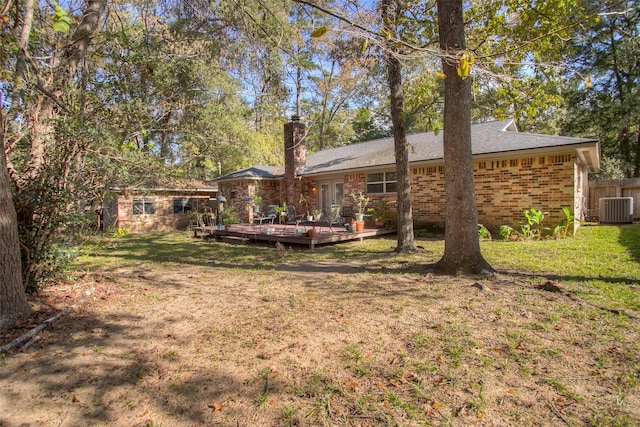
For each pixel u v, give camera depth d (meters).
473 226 5.94
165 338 3.74
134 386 2.82
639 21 18.50
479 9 7.58
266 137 26.25
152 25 8.75
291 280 6.20
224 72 12.76
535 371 2.83
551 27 6.27
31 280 5.11
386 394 2.60
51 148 5.38
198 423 2.34
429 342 3.41
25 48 4.76
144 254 9.94
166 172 8.60
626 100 19.12
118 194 7.39
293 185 17.56
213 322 4.18
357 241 11.58
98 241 6.78
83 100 6.24
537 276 5.63
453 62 4.86
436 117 8.58
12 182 5.05
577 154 10.25
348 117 30.34
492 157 11.12
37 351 3.46
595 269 5.95
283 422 2.33
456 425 2.24
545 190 10.33
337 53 7.72
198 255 9.61
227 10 7.94
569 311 4.06
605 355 3.04
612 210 13.75
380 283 5.65
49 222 5.27
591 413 2.30
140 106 7.08
